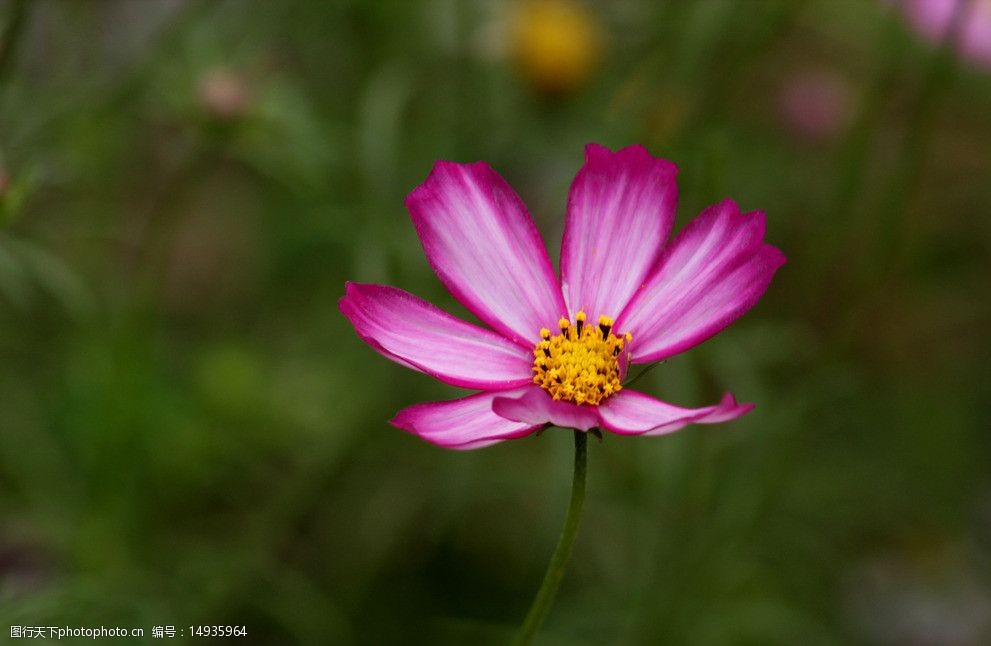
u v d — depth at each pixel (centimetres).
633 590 63
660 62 65
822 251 64
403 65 70
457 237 51
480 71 69
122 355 63
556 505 66
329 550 67
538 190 69
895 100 68
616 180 51
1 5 60
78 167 64
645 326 50
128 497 64
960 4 60
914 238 71
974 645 68
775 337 67
